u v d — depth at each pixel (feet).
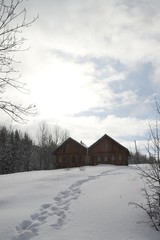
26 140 133.59
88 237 22.24
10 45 22.82
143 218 25.57
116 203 31.81
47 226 25.61
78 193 42.47
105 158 169.48
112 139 169.68
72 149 176.35
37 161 224.12
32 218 28.32
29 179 60.64
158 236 21.44
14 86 24.08
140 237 21.42
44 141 228.63
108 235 22.36
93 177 68.74
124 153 167.73
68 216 28.48
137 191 37.19
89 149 172.55
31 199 36.94
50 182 54.08
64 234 23.31
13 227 24.95
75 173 75.10
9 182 56.24
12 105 24.09
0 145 45.24
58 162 177.17
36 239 22.54
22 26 22.75
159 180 25.22
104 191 41.24
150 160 25.29
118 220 25.70
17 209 31.37
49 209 32.09
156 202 25.41
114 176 66.39
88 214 28.50
